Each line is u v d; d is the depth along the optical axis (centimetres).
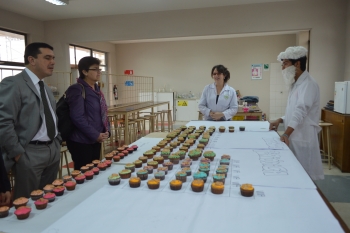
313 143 204
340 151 359
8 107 154
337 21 436
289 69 206
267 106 825
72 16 550
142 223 81
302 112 193
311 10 445
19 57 552
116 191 106
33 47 170
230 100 297
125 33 537
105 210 90
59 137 197
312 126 203
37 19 568
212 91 302
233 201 95
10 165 160
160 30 518
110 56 887
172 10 508
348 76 420
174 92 862
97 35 553
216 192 101
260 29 471
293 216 84
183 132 215
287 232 75
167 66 886
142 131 594
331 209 89
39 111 171
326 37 441
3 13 499
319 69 446
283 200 95
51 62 175
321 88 447
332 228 77
